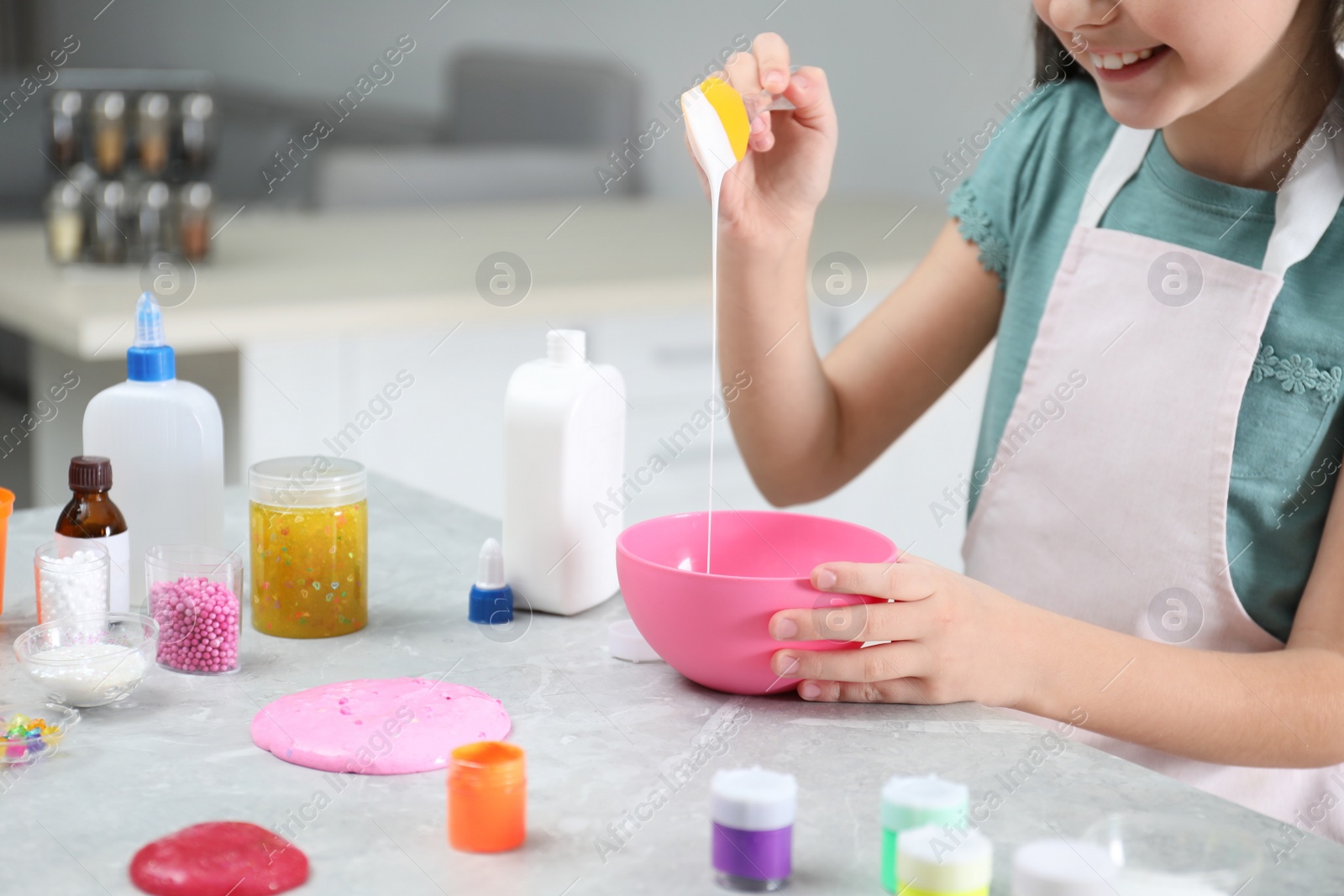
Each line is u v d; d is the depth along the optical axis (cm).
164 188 221
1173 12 87
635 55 341
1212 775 101
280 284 217
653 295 236
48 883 61
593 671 89
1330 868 65
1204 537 103
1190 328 104
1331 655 92
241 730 79
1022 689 86
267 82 306
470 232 280
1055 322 112
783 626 80
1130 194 113
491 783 65
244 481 205
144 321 97
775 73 105
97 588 90
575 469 98
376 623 97
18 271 216
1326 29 98
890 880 63
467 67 328
